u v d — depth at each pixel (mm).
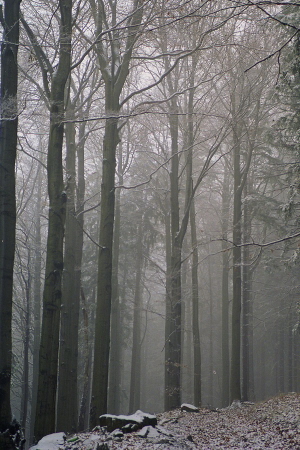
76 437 9422
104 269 14648
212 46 14547
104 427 10203
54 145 11758
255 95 20766
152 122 23797
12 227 10008
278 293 32500
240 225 24703
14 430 9227
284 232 24734
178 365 20297
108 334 14344
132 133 26422
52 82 11867
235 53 19250
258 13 13766
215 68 19641
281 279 33406
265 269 25375
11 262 9875
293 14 15422
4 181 10055
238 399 21266
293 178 21141
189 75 20703
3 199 9992
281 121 19547
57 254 11414
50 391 10914
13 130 10250
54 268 11320
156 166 31031
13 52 10477
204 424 12641
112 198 15219
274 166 25594
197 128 20922
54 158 11711
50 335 11055
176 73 22172
